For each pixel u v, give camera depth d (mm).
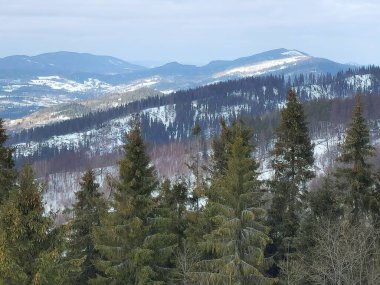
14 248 18188
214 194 30359
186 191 37750
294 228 31562
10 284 18359
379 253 26016
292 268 26578
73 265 19797
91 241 31438
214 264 24688
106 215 26609
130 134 27250
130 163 26094
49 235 19375
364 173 31469
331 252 25562
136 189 26344
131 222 25047
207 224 31125
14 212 18062
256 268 24453
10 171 27391
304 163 31922
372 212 31016
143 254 24656
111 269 24812
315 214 30828
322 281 26609
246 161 24891
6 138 28750
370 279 25094
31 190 18844
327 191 31109
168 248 26234
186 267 27672
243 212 24109
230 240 24531
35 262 18391
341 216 30828
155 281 25047
